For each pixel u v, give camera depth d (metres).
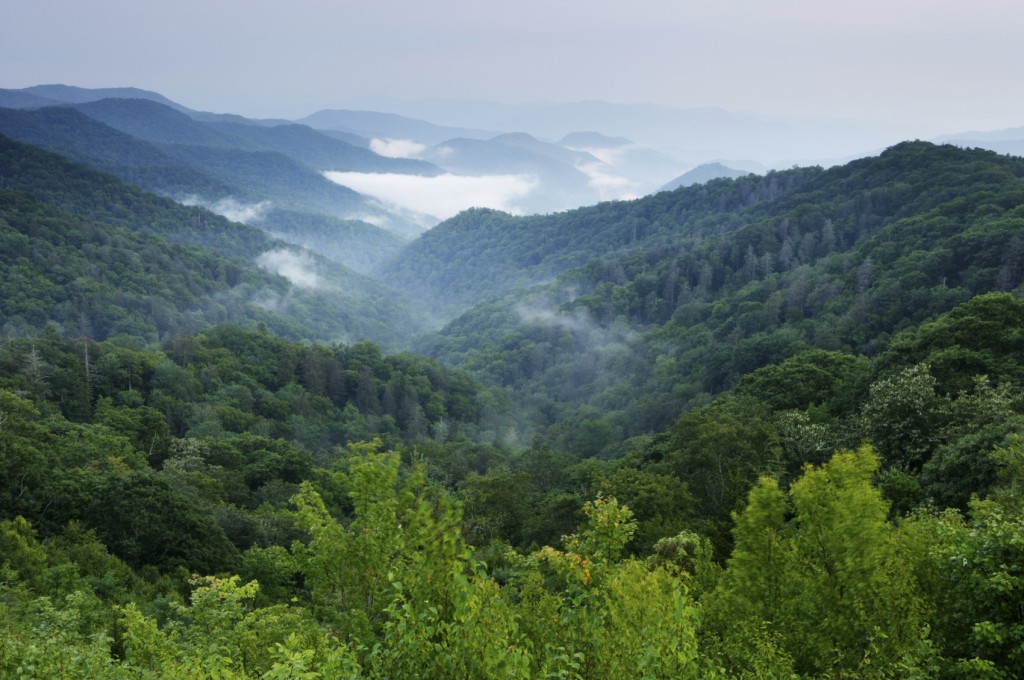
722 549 28.23
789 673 11.50
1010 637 11.00
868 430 36.81
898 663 10.77
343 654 9.16
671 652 9.40
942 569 12.68
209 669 11.96
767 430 40.09
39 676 11.12
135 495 37.12
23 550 29.14
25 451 40.16
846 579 12.89
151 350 116.00
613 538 14.70
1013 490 19.19
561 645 9.91
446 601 9.37
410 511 12.55
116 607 15.55
